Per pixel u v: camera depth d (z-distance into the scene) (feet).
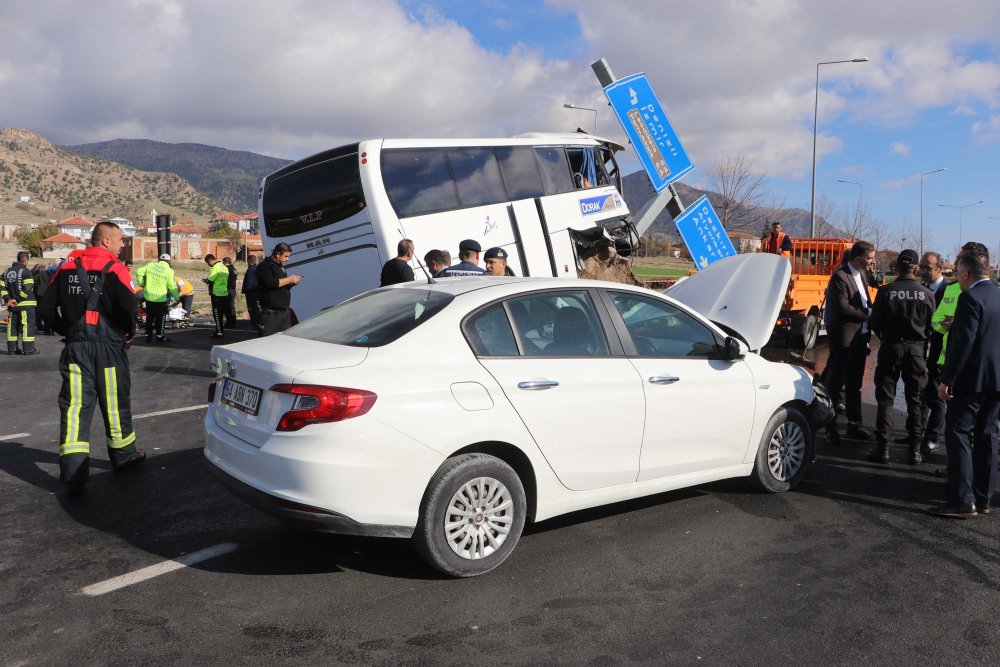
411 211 38.55
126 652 10.94
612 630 11.87
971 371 17.46
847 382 25.72
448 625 11.92
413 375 13.11
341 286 39.04
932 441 23.90
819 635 11.86
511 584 13.50
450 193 40.04
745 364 18.12
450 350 13.73
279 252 31.99
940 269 27.71
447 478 13.23
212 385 15.35
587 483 15.14
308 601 12.66
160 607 12.38
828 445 24.79
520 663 10.85
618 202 48.93
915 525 17.19
